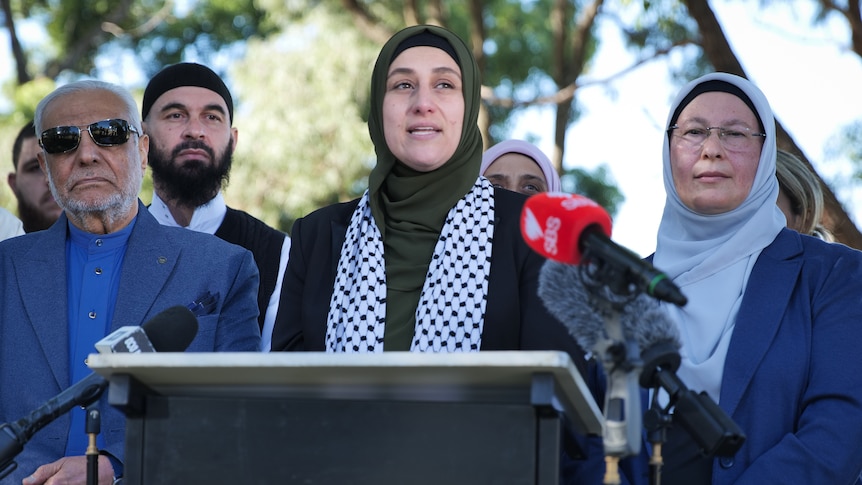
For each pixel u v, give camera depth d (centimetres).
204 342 447
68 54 1917
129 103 473
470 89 417
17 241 472
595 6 1333
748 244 425
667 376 311
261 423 288
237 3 2198
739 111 440
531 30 1961
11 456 314
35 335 445
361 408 283
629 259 284
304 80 1633
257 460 287
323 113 1612
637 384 294
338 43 1630
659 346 309
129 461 293
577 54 1373
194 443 291
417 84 412
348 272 409
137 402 293
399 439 279
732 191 432
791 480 372
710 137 438
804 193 518
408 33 421
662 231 461
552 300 313
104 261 463
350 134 1605
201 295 458
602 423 299
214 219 579
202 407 291
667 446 391
